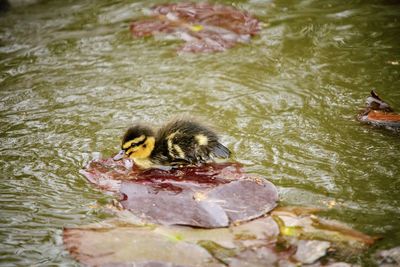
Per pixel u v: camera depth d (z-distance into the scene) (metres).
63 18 13.90
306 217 7.23
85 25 13.52
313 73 11.23
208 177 8.19
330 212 7.36
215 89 10.76
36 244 6.93
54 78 11.30
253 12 13.87
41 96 10.66
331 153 8.77
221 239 6.81
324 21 13.28
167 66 11.64
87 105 10.34
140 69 11.55
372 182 8.03
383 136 9.15
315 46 12.24
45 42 12.74
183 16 13.76
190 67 11.58
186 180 8.09
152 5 14.46
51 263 6.58
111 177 8.32
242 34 12.82
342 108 10.02
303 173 8.27
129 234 6.95
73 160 8.77
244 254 6.58
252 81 11.02
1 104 10.38
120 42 12.69
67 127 9.67
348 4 14.11
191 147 8.79
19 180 8.28
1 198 7.84
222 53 12.09
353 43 12.30
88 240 6.88
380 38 12.44
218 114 9.95
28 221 7.36
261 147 8.97
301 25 13.15
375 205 7.53
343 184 8.01
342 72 11.21
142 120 9.84
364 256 6.55
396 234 6.93
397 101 10.13
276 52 12.07
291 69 11.41
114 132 9.52
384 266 6.40
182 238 6.84
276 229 6.97
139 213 7.34
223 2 14.49
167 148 8.84
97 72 11.50
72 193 7.96
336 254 6.58
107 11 14.20
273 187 7.66
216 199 7.43
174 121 9.15
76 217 7.41
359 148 8.87
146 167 8.59
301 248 6.66
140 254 6.57
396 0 14.16
